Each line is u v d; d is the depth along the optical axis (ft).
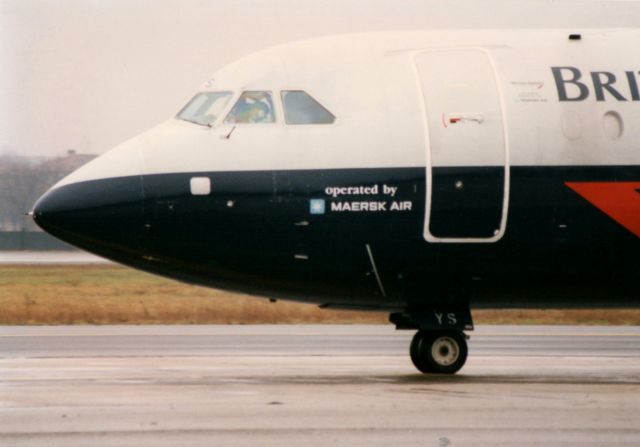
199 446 158.71
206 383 225.56
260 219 231.50
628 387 220.64
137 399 199.31
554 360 287.48
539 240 235.20
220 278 237.25
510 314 481.05
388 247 232.53
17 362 270.26
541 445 160.66
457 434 167.53
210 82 244.42
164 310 456.04
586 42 246.47
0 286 634.43
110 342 331.36
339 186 231.50
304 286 237.66
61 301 502.38
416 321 242.17
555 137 235.81
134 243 232.53
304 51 244.01
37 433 167.53
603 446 159.84
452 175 232.73
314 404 193.98
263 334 368.48
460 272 236.22
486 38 245.86
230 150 233.35
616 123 238.27
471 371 256.52
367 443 160.86
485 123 234.99
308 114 236.22
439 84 237.66
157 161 233.14
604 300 245.65
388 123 234.17
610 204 236.02
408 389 215.10
